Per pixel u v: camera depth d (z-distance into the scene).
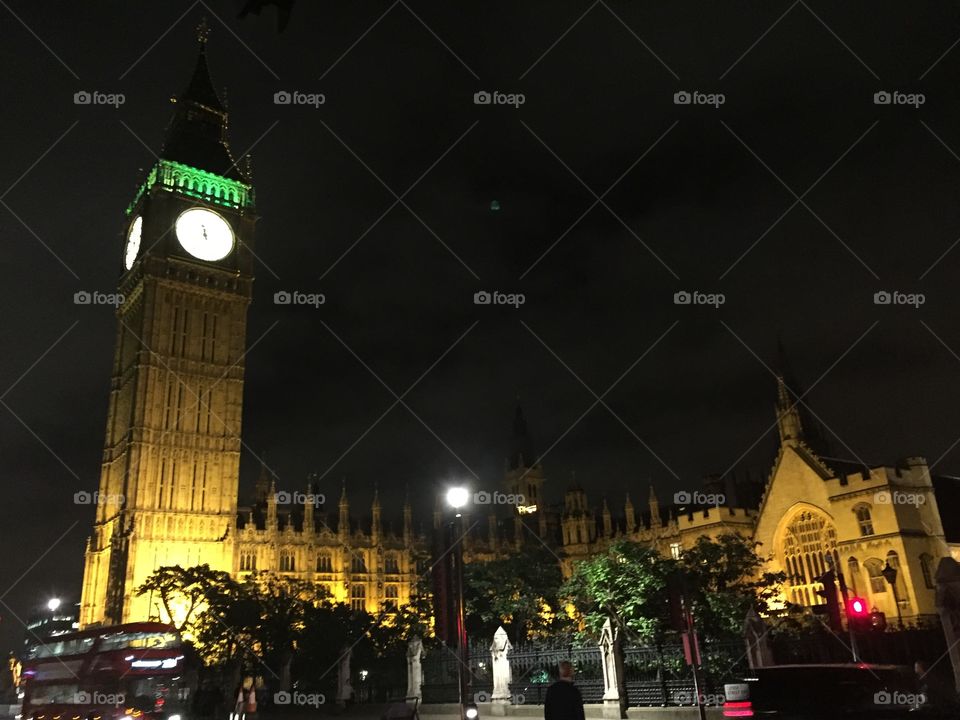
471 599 70.00
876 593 60.34
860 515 62.81
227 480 104.25
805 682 26.11
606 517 109.25
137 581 92.75
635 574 43.19
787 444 70.88
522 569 72.19
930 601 57.91
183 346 107.06
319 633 68.81
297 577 105.31
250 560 103.06
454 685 40.22
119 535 95.81
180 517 99.12
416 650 43.34
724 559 54.94
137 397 101.38
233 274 114.25
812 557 67.31
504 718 33.91
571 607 54.56
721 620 43.19
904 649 35.69
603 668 31.00
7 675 89.06
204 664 69.25
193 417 104.62
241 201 119.12
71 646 38.44
